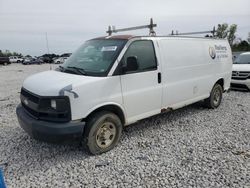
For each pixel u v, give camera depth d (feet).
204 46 20.61
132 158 13.29
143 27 22.20
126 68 14.11
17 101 27.73
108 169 12.19
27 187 10.76
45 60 177.78
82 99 12.35
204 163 12.65
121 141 15.55
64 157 13.44
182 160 13.01
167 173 11.76
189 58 18.71
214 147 14.58
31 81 14.15
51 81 13.05
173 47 17.35
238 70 30.83
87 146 13.28
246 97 28.14
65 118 12.22
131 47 14.61
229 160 12.93
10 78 57.93
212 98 22.30
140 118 15.55
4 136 16.43
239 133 16.81
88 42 16.87
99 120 13.23
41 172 11.96
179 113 21.59
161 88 16.35
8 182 11.10
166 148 14.52
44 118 12.49
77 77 13.11
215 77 22.04
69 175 11.69
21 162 12.92
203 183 10.92
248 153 13.71
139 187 10.69
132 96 14.61
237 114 21.27
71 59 16.05
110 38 15.53
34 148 14.56
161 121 19.43
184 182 11.02
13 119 20.29
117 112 14.47
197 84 19.81
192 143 15.20
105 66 13.71
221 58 22.68
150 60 15.60
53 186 10.82
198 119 19.95
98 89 12.93
